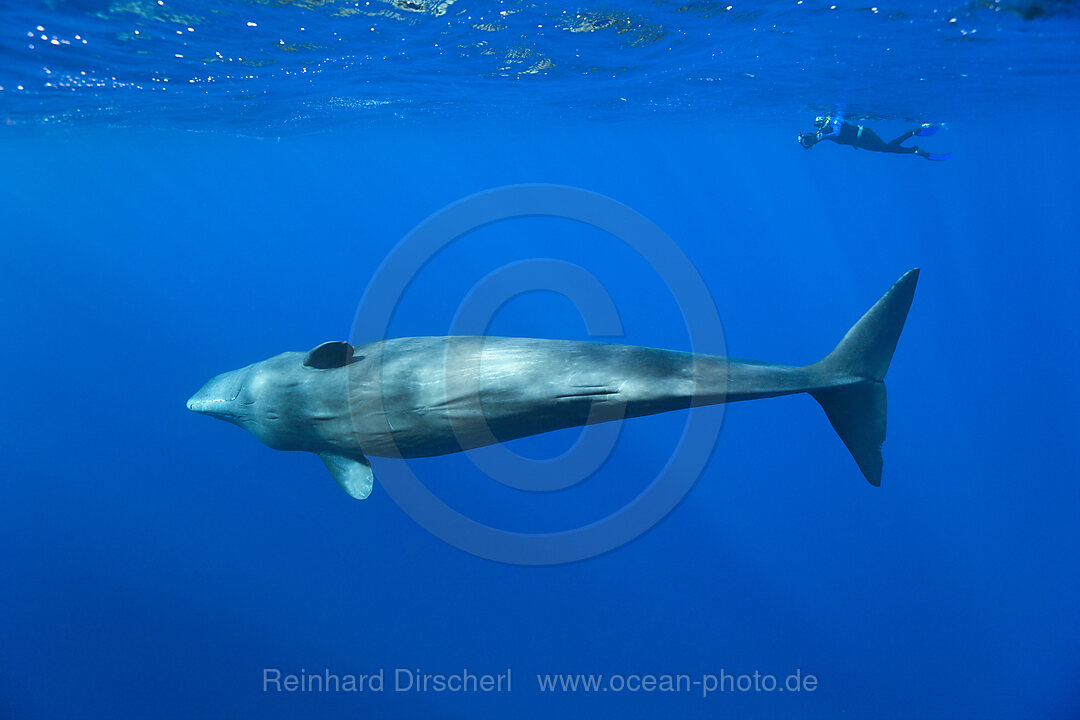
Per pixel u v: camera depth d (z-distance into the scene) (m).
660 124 31.42
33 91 16.98
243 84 17.62
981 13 12.22
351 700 15.03
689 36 14.10
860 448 5.93
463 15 12.45
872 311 5.98
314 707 14.79
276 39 13.48
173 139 30.95
